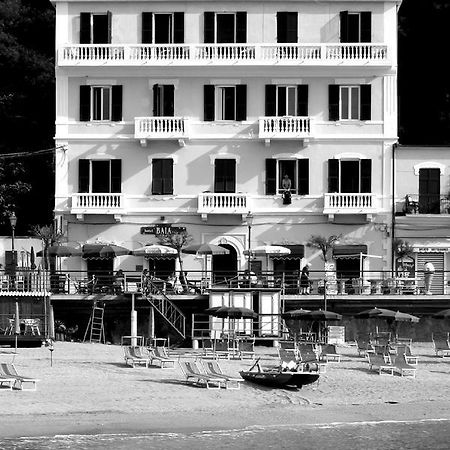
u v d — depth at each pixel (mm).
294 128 74312
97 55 74625
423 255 74562
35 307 66812
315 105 74812
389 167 74750
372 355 58938
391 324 68375
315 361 56750
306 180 74812
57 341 66625
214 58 74250
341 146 74875
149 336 66875
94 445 43062
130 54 74438
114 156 75000
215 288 67188
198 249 69688
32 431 44688
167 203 74812
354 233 74625
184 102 74938
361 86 74938
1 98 83688
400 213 74250
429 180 74938
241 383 54688
